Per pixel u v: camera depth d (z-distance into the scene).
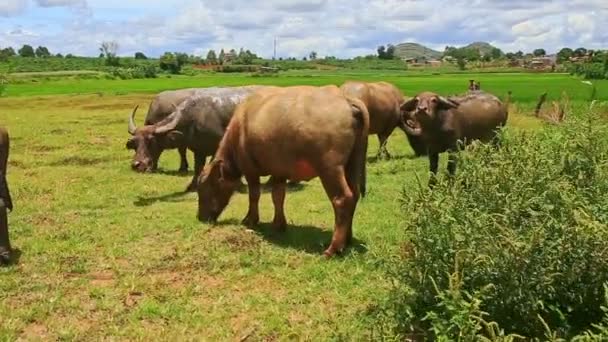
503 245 4.95
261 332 5.79
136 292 6.68
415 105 12.43
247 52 122.56
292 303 6.42
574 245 5.03
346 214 7.56
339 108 7.37
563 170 5.89
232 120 8.59
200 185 9.12
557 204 5.20
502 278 4.98
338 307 6.30
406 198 5.60
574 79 57.41
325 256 7.63
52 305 6.29
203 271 7.27
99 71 84.50
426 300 5.27
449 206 5.23
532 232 4.91
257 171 8.49
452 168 8.52
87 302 6.43
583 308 5.39
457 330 4.59
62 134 19.72
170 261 7.52
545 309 5.11
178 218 9.45
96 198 10.98
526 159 5.68
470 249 5.00
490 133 13.05
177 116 11.71
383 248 6.02
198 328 5.89
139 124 22.58
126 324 5.95
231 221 9.35
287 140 7.54
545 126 8.02
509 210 5.15
